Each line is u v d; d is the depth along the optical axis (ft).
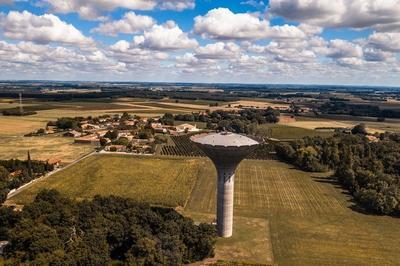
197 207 346.54
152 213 274.98
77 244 229.25
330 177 472.44
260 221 318.45
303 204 365.20
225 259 252.62
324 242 280.72
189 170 481.05
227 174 280.72
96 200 295.48
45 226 239.91
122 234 248.52
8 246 239.91
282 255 259.60
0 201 338.13
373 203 345.10
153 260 223.30
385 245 278.87
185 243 250.98
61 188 394.93
